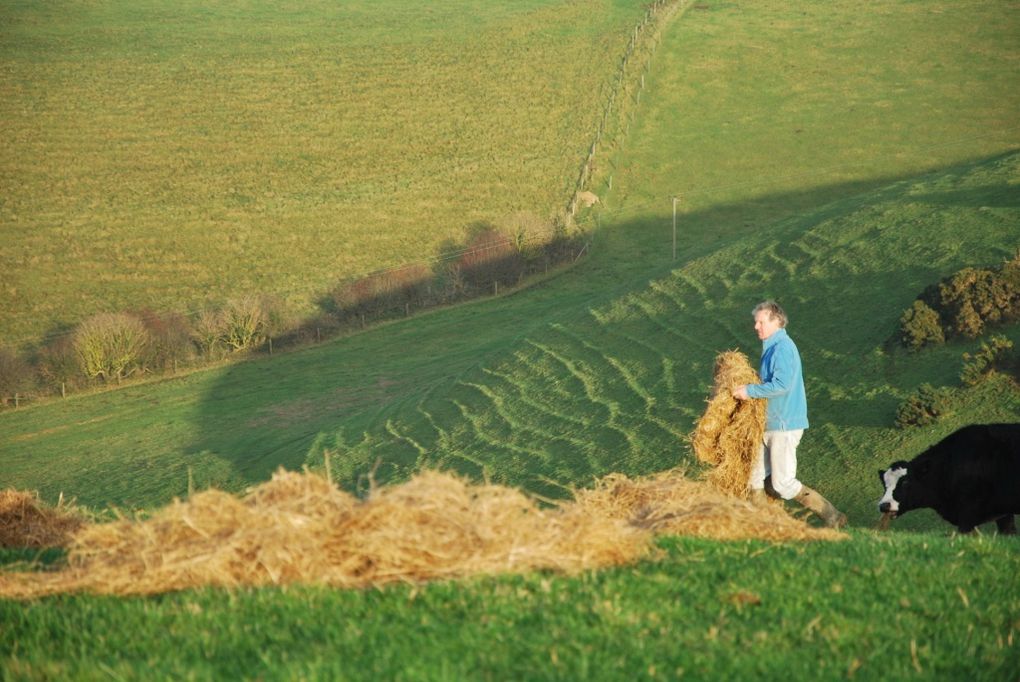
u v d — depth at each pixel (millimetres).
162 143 98312
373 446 45594
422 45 122188
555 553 7469
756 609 6797
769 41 111750
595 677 5625
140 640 6199
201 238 80812
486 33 125000
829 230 51156
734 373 11031
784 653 6078
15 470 49438
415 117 103625
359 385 56719
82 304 70688
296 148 98062
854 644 6332
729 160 89812
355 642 6023
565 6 133625
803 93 100250
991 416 29938
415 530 7238
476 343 61312
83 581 7242
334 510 7512
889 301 41156
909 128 92188
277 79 113000
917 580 7562
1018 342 33281
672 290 52000
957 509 13812
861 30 112562
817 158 88812
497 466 39312
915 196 53094
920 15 115062
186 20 132625
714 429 11047
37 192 88188
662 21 119188
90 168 93000
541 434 41062
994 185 51906
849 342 38781
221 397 57719
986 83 98875
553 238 74625
